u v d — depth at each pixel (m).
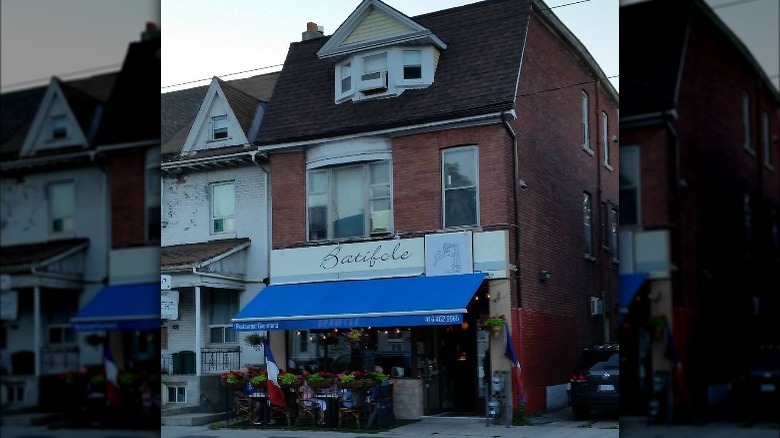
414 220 23.31
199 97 31.78
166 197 27.80
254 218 26.45
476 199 22.61
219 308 26.38
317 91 26.19
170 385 24.38
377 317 21.45
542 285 23.67
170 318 25.44
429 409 22.64
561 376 24.20
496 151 22.48
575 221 26.56
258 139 25.86
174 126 30.81
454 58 24.31
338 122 24.89
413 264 22.89
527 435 18.89
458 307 20.59
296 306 23.14
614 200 29.89
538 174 24.22
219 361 25.77
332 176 24.86
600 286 27.89
